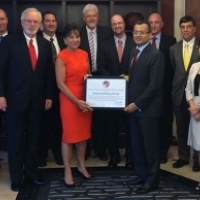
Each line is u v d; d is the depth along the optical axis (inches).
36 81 146.3
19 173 152.3
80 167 162.9
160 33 179.9
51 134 184.4
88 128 155.9
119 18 170.6
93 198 142.9
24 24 143.9
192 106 154.6
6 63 143.3
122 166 175.8
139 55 140.3
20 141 149.6
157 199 141.1
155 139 142.8
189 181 157.9
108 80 148.0
